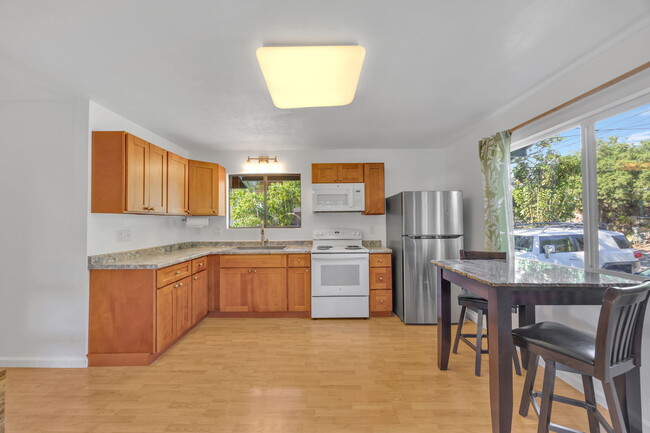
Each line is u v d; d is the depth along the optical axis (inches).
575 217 89.1
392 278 158.2
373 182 160.4
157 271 102.9
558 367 59.1
